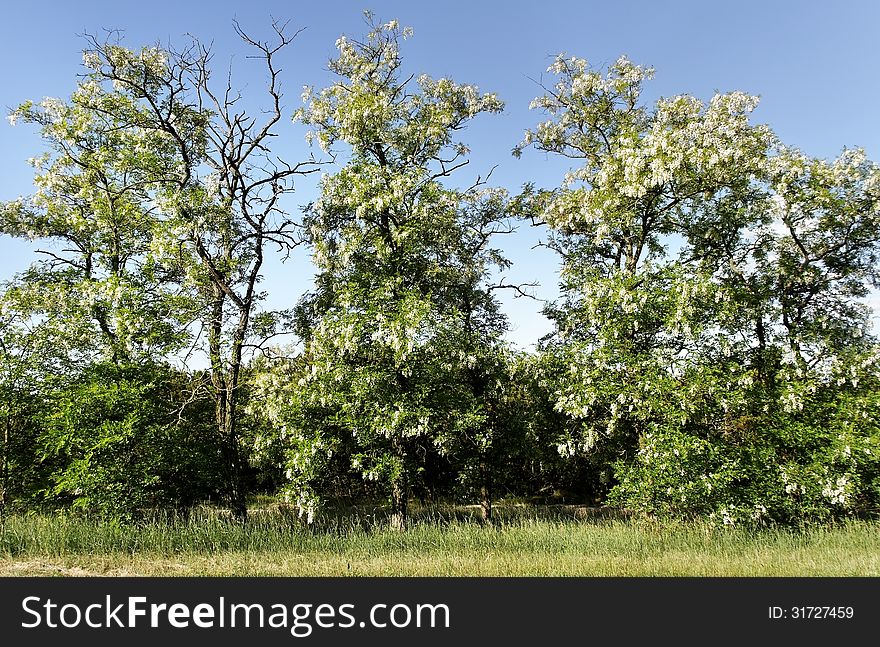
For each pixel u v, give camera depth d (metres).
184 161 15.53
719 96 14.88
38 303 14.93
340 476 15.48
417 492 18.41
